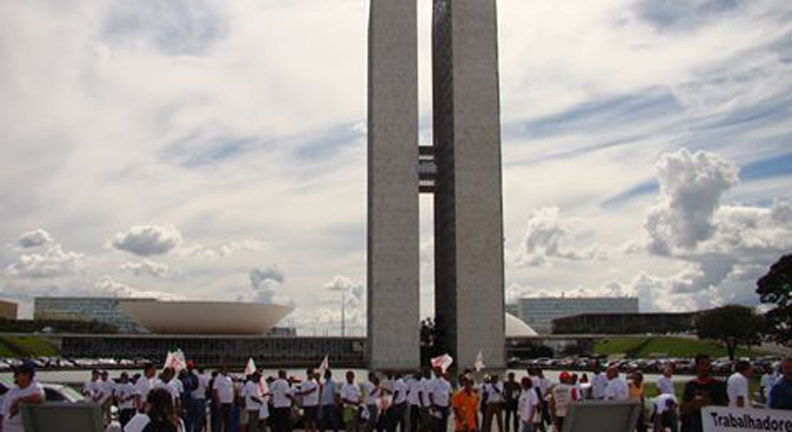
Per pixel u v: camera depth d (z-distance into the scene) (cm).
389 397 2550
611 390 2025
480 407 2666
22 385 1370
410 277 8919
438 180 10394
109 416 2409
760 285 8169
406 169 9144
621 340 14162
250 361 2548
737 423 1060
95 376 2417
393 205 9056
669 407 2248
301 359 12888
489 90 9431
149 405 897
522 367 10825
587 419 911
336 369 11294
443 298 10025
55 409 931
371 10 9556
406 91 9294
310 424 2502
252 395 2434
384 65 9331
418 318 8856
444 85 10088
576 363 11219
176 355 2444
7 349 12781
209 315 13225
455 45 9488
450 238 9531
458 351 8869
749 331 10188
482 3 9575
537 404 2177
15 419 1355
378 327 8806
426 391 2481
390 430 2542
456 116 9362
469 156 9288
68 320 18988
